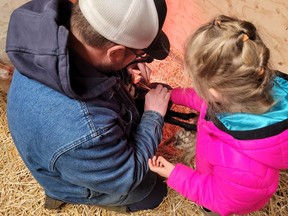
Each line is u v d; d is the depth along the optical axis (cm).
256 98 72
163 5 76
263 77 69
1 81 150
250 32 67
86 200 108
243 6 141
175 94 118
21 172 150
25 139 81
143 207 132
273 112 76
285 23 128
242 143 79
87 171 81
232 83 70
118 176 87
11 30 75
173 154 144
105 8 68
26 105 77
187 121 135
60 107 75
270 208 129
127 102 99
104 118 78
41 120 76
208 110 87
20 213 140
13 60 74
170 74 174
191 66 74
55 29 67
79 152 76
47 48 67
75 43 74
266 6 131
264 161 80
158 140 103
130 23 70
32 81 78
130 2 68
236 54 66
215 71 69
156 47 85
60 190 102
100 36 71
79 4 71
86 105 76
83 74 75
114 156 84
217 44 67
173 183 100
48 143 77
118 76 93
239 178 83
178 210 133
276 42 138
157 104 104
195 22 171
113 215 136
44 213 139
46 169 89
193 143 137
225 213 95
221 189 90
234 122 79
